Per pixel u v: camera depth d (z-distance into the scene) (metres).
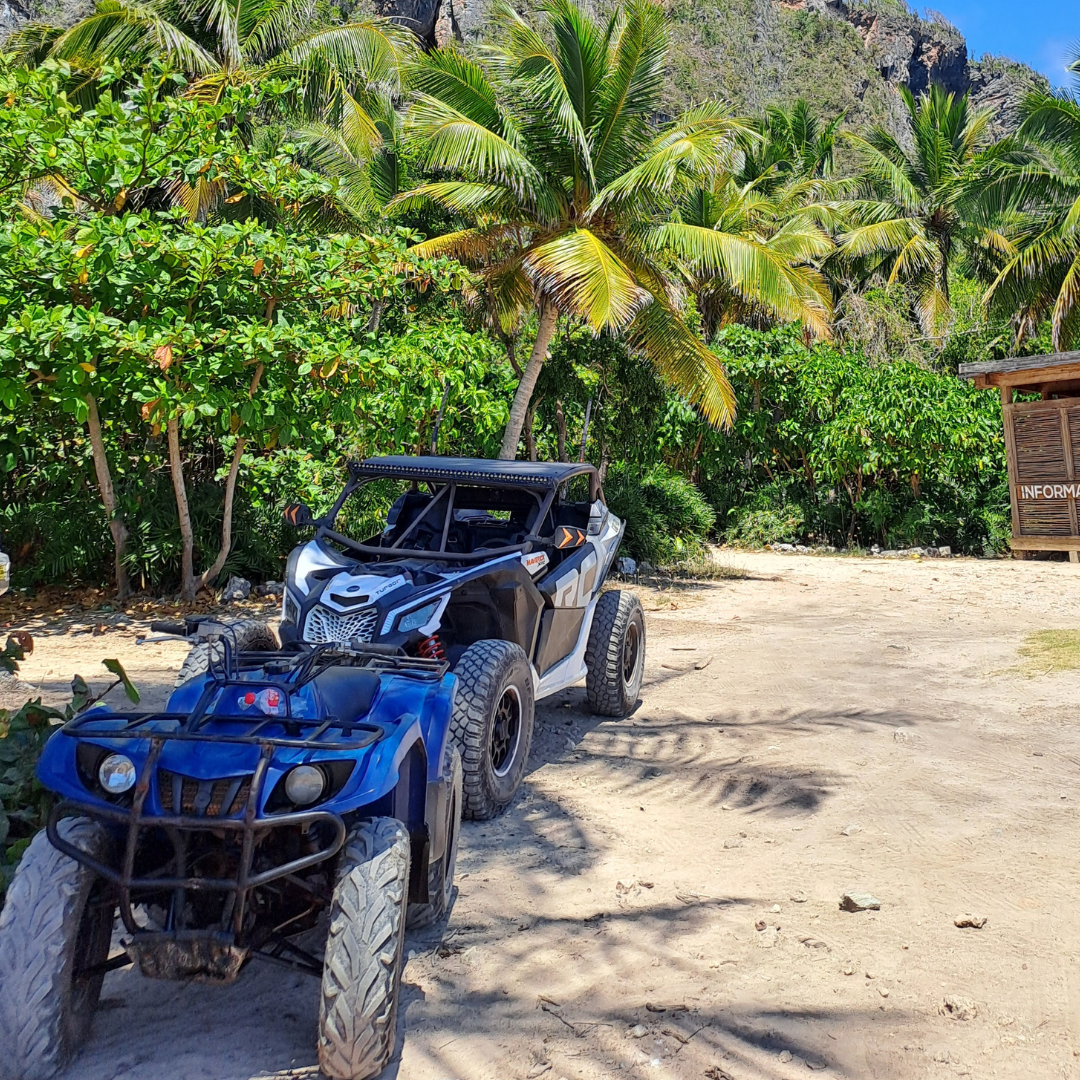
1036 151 29.08
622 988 3.40
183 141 10.73
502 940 3.76
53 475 12.36
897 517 22.05
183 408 9.68
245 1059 2.95
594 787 5.59
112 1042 3.03
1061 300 24.47
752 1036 3.10
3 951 2.79
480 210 14.34
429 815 3.45
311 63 18.95
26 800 3.83
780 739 6.50
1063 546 19.20
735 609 12.62
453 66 13.89
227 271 10.09
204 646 5.33
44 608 11.41
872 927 3.84
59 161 10.14
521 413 14.79
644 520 16.72
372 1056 2.76
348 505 12.62
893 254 37.91
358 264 11.18
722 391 15.04
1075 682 7.86
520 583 5.62
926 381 21.28
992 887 4.19
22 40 18.42
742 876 4.37
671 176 12.94
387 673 3.79
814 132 50.47
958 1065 2.95
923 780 5.62
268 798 2.93
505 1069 2.92
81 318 9.13
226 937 2.81
